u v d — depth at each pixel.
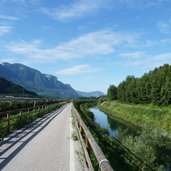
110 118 63.06
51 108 51.06
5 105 33.06
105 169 4.33
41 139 16.08
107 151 15.62
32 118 27.80
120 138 25.56
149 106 73.44
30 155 11.71
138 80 96.38
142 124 50.72
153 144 22.25
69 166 9.95
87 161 8.21
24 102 41.22
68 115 38.41
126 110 70.12
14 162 10.48
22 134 17.97
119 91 120.56
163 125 44.72
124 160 15.17
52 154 11.98
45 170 9.40
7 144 14.22
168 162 21.11
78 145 14.26
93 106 127.94
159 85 71.75
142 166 15.84
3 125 19.33
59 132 19.50
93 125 31.45
